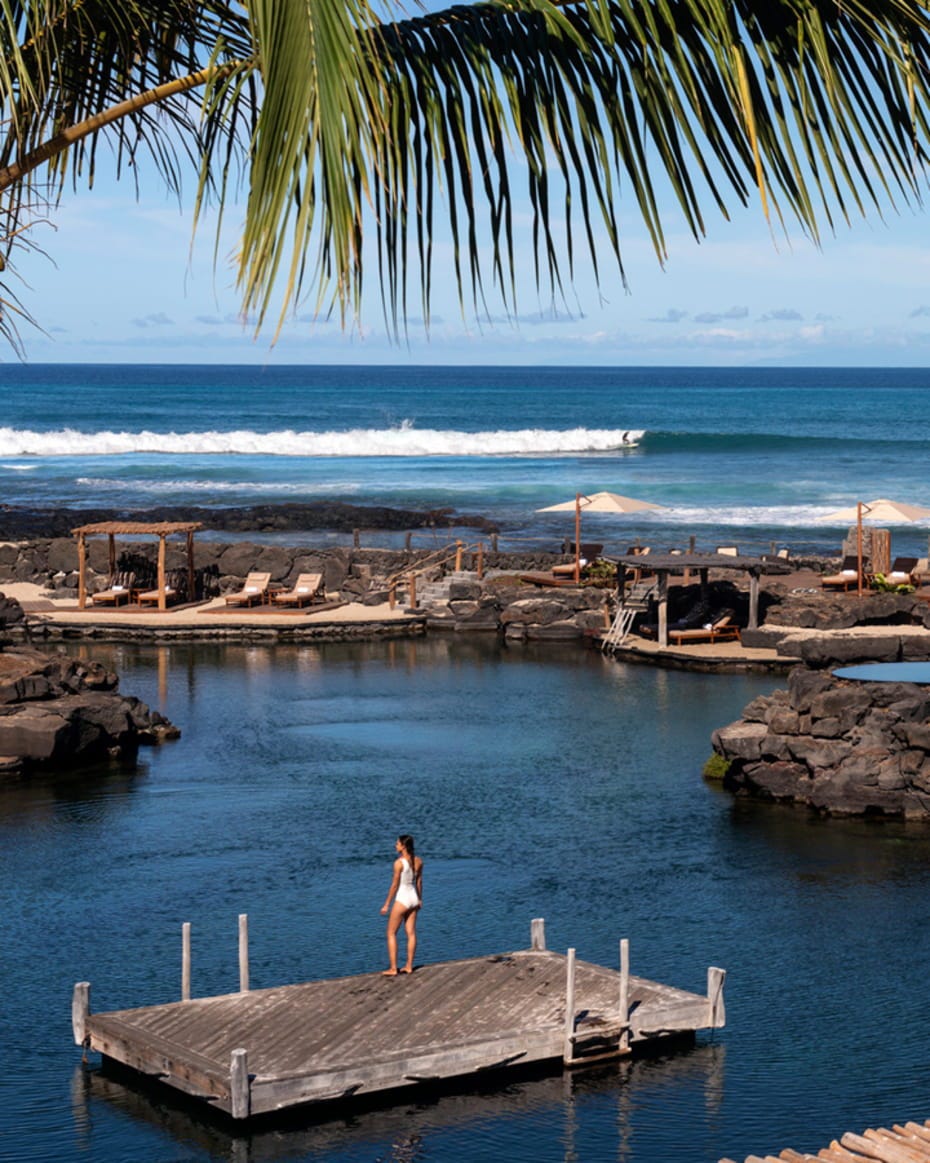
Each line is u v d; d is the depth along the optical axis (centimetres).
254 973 1997
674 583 5262
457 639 5172
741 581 5341
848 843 2667
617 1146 1481
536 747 3453
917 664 3325
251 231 308
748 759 2995
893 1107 1583
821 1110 1573
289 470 10881
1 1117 1553
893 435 14938
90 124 427
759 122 357
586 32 363
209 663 4634
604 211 356
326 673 4462
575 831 2742
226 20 451
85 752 3344
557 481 10088
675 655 4609
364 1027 1689
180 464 11350
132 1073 1680
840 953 2086
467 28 362
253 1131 1512
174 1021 1714
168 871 2486
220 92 408
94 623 5109
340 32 311
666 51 351
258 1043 1642
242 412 17762
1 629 5028
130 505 8806
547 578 5653
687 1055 1733
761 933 2172
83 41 462
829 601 4875
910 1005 1889
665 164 354
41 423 15550
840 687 2998
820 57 355
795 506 8762
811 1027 1817
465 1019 1714
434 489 9644
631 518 8331
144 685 4238
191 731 3628
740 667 4481
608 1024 1706
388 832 2734
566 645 5041
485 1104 1582
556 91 355
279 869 2500
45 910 2281
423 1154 1459
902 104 365
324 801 2959
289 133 307
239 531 7988
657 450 12600
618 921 2227
